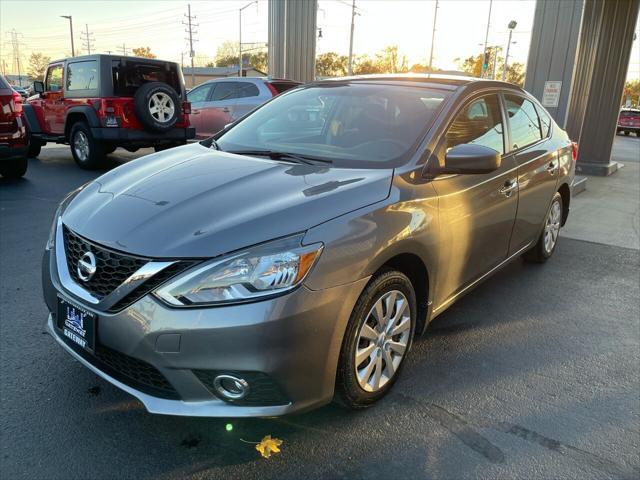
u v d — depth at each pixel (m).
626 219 7.46
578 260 5.38
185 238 2.13
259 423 2.54
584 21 11.56
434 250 2.80
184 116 9.88
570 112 12.12
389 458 2.34
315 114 3.55
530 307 4.09
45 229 5.56
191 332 2.03
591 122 12.74
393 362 2.75
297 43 13.03
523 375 3.08
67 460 2.26
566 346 3.46
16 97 7.56
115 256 2.19
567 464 2.35
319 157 3.05
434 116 3.16
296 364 2.12
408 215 2.59
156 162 3.11
